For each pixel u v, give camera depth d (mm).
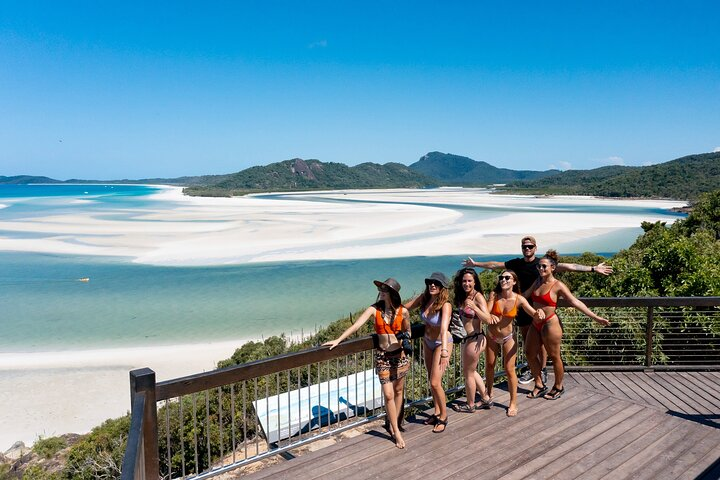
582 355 8781
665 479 4918
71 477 11516
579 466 5152
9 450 14672
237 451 8719
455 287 6281
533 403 6770
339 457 5410
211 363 20844
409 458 5355
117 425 12906
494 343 6500
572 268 7016
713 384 7484
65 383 19266
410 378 8625
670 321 8906
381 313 5672
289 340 21375
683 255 12258
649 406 6621
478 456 5375
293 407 7172
